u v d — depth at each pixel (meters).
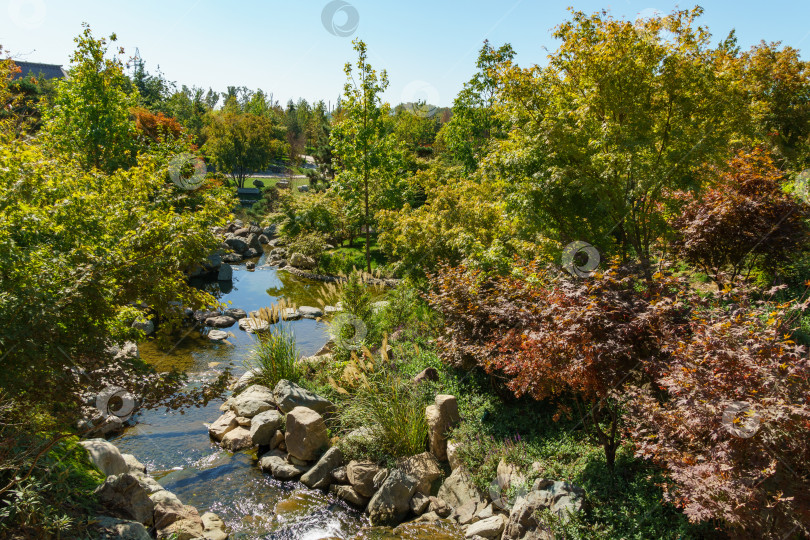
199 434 8.20
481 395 7.67
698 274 8.92
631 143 8.13
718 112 8.17
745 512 3.24
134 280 4.73
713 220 7.27
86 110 17.47
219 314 15.22
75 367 4.54
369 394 7.50
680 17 8.19
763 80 13.65
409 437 6.82
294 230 24.80
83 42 17.25
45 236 4.75
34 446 4.31
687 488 3.66
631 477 4.99
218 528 5.58
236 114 47.75
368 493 6.27
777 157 13.27
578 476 5.25
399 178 23.25
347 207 22.84
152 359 11.59
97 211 5.56
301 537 5.59
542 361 5.04
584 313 4.79
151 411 8.96
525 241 10.50
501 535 5.11
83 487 4.90
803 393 3.31
